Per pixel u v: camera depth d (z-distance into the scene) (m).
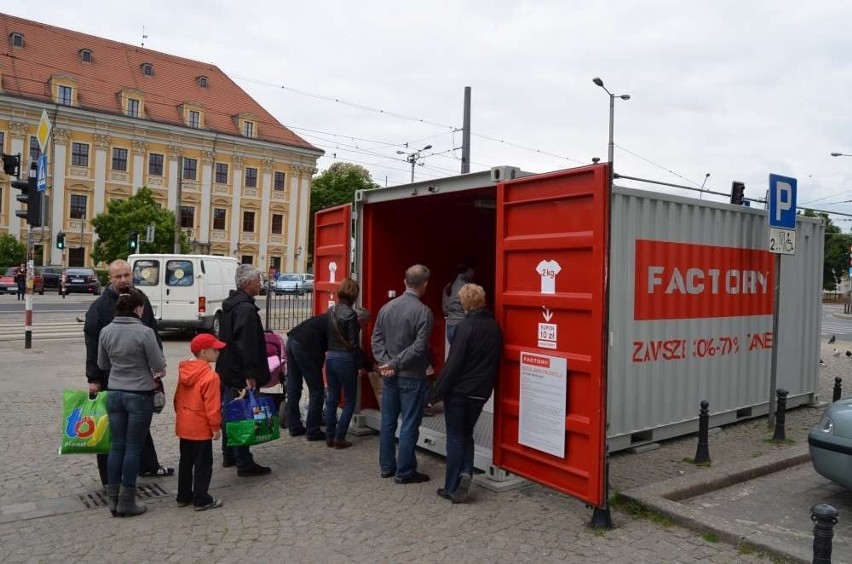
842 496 6.04
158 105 58.72
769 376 8.92
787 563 4.47
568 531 4.97
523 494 5.76
